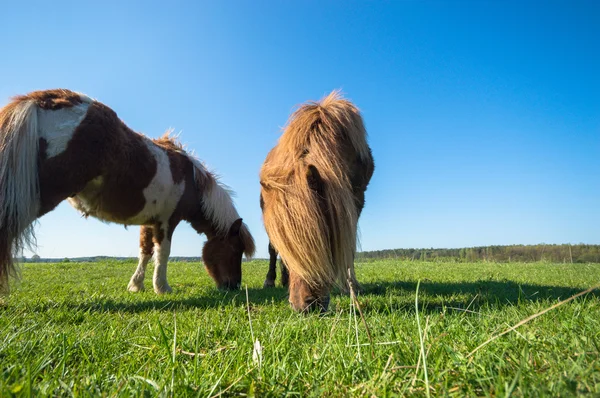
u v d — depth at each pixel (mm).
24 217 3881
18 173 3861
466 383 1152
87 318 3217
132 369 1582
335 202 2941
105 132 4590
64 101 4340
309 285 3076
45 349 1745
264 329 2400
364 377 1344
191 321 2830
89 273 9180
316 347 1830
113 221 5832
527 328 1971
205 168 7102
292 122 3535
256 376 1352
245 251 7152
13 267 3859
